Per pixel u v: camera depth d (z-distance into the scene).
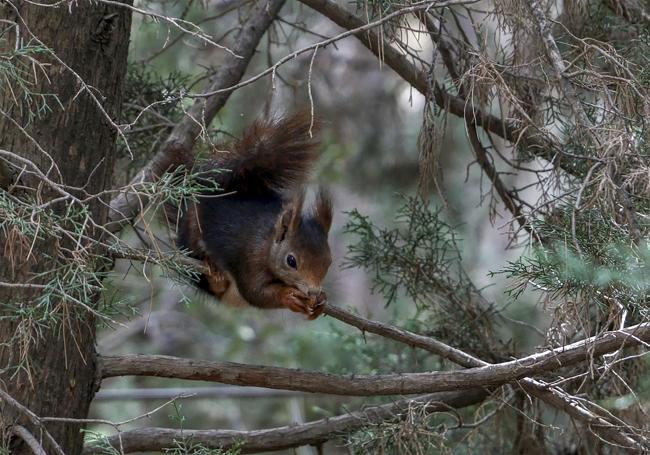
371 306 20.03
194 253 10.29
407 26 9.38
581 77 9.30
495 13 9.20
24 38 8.02
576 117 8.66
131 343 19.98
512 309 15.11
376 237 11.58
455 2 8.33
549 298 8.31
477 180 19.28
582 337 10.11
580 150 9.73
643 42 9.90
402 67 10.55
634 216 7.99
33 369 7.99
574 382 10.49
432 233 11.50
